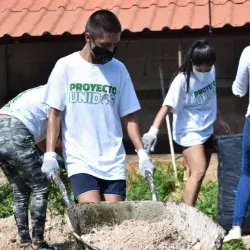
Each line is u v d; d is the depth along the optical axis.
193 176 9.47
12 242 9.74
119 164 7.07
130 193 12.03
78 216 6.19
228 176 9.52
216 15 16.25
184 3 16.95
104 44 6.71
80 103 6.98
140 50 18.08
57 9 17.50
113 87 7.01
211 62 9.18
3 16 17.39
